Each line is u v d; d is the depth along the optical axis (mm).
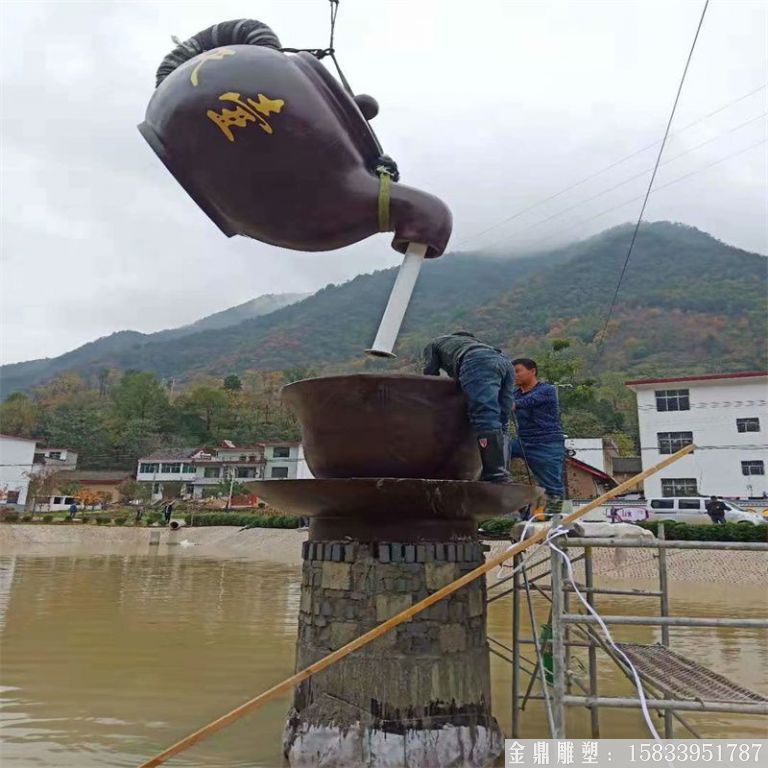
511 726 5754
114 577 19156
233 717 3494
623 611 13211
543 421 5512
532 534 4766
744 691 3789
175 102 4492
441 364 5027
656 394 38188
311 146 4477
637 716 6125
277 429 83562
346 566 4520
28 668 8070
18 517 43219
